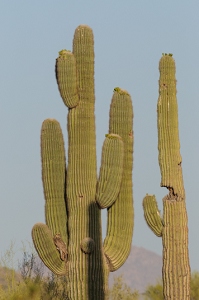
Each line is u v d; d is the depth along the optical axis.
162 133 33.03
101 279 33.84
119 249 34.44
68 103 35.03
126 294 49.25
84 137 34.94
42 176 35.66
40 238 34.25
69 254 34.25
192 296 49.31
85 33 35.78
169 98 33.31
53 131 35.66
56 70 35.38
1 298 42.12
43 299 43.81
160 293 50.19
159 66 33.78
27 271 45.53
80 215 34.41
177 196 32.38
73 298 33.88
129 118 35.38
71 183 34.75
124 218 34.62
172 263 31.70
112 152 33.88
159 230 32.16
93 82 35.72
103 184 34.09
